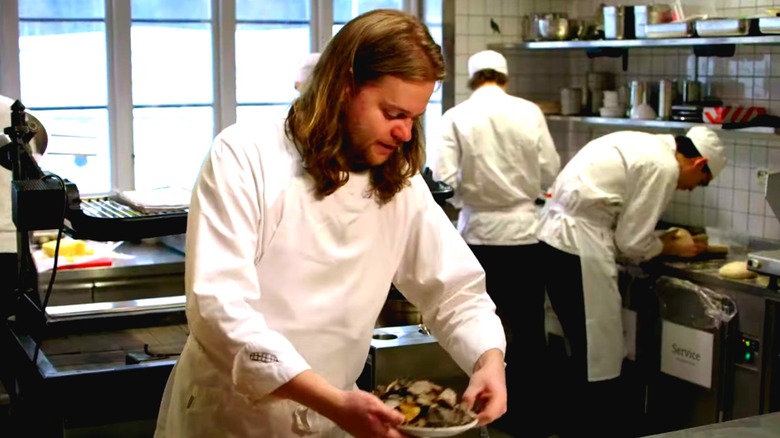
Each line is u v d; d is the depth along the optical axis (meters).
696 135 4.00
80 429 2.70
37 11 4.32
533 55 5.45
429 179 2.83
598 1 5.28
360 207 1.74
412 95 1.61
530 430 4.43
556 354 4.66
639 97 4.65
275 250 1.69
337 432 1.81
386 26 1.60
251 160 1.66
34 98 4.38
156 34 4.59
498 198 4.46
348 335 1.78
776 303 3.56
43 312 2.53
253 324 1.54
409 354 2.43
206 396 1.75
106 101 4.53
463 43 5.25
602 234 4.07
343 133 1.66
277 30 4.86
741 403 3.73
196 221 1.61
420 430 1.50
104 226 2.29
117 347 2.86
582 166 4.06
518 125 4.41
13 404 2.87
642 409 4.18
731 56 4.47
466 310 1.84
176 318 2.95
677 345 3.94
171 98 4.67
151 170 4.68
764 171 4.37
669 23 4.25
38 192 2.23
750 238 4.38
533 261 4.53
